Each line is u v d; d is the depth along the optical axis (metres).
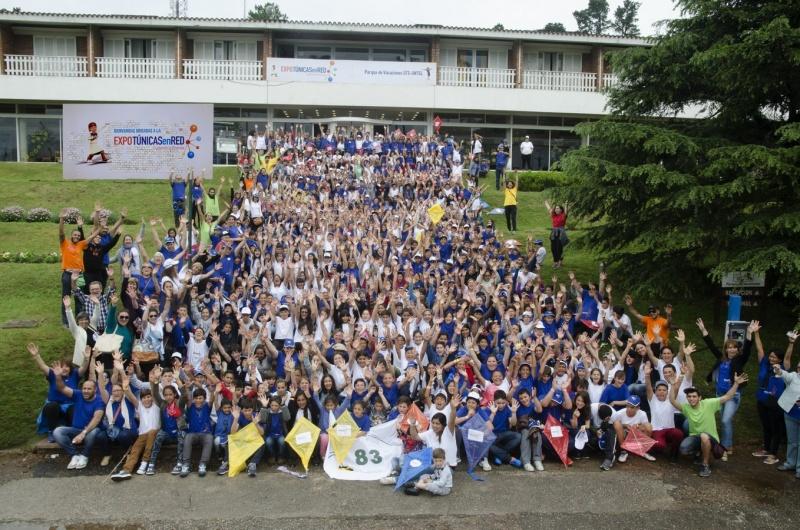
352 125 36.09
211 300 13.87
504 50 38.38
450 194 24.30
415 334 13.02
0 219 24.19
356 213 21.17
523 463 11.31
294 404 11.41
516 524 9.59
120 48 36.72
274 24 35.59
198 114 16.61
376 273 16.52
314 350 11.95
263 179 25.86
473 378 12.41
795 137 13.68
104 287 14.91
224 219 20.11
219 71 35.44
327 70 35.53
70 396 11.20
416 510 9.88
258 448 10.89
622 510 10.02
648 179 15.09
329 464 11.02
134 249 15.32
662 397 11.69
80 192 28.00
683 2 16.23
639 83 17.81
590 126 16.34
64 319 14.88
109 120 16.53
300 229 19.64
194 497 10.05
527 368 11.71
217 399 11.20
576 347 13.20
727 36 15.33
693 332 16.39
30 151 35.44
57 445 11.30
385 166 28.28
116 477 10.45
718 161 14.61
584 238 17.73
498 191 30.33
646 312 17.44
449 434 11.10
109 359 12.27
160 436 10.84
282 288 15.49
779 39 14.03
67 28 36.00
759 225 14.12
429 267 16.92
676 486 10.80
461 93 36.22
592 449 11.91
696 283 16.81
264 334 12.54
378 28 36.25
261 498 10.09
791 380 11.18
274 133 32.72
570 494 10.45
